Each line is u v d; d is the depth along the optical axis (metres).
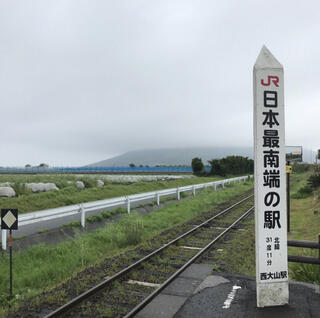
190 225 13.75
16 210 6.73
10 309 5.66
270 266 5.37
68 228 11.87
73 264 8.32
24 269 7.85
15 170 69.44
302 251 9.37
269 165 5.37
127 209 15.91
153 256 8.84
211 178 46.00
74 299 5.64
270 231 5.37
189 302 5.66
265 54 5.41
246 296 5.83
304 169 58.78
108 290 6.41
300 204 20.31
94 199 18.98
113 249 10.17
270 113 5.37
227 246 10.29
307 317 4.98
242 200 22.38
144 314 5.36
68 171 71.50
